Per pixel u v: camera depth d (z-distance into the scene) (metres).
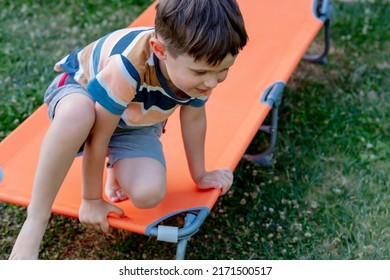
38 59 3.22
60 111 1.74
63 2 3.67
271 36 2.86
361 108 3.06
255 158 2.68
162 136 2.33
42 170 1.76
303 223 2.44
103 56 1.77
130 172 1.88
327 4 3.02
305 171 2.68
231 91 2.52
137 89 1.72
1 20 3.50
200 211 1.95
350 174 2.68
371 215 2.48
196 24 1.54
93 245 2.33
